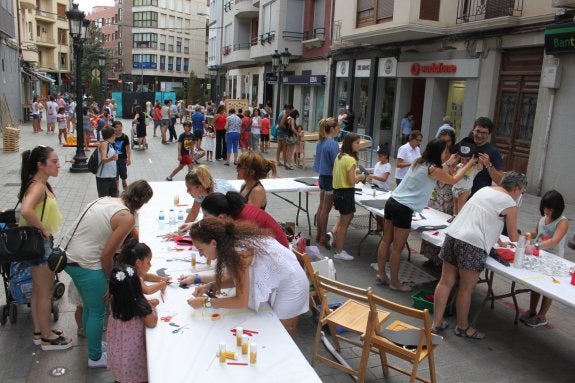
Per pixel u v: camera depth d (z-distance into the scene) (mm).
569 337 4805
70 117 22484
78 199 9430
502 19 11805
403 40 15984
